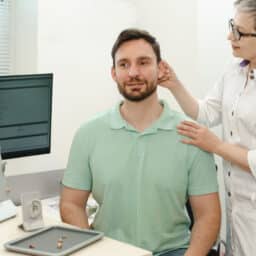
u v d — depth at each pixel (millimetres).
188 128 1809
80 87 2902
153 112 1851
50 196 2449
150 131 1810
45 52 2719
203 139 1811
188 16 2852
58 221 1671
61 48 2787
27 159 2709
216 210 1807
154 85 1804
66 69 2822
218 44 2785
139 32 1806
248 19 1823
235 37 1891
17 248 1372
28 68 2770
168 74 2119
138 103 1808
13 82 1982
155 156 1789
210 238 1767
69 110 2857
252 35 1844
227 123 2049
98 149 1839
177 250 1809
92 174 1854
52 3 2713
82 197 1896
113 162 1802
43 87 2082
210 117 2188
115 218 1811
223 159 2064
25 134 2076
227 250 2146
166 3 2979
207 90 2830
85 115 2947
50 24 2721
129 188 1783
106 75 3033
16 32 2844
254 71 1966
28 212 1576
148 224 1770
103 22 2979
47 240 1447
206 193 1802
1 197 1709
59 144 2828
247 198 1969
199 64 2826
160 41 3043
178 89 2160
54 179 2469
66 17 2787
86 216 1897
